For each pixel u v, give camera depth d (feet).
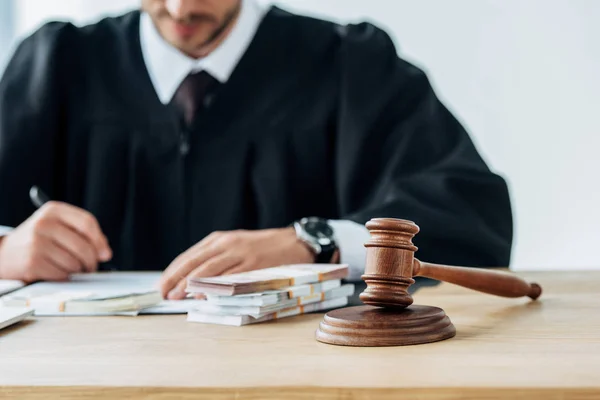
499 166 9.02
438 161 6.02
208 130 6.39
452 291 3.58
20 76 6.73
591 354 2.04
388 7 9.18
